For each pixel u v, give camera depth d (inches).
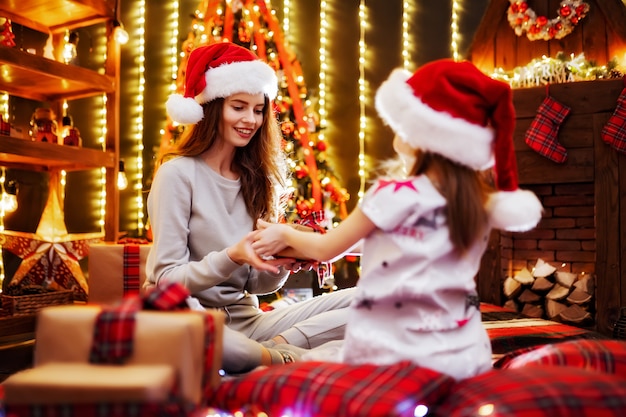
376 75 156.2
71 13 130.5
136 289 104.8
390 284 53.1
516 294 136.7
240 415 50.6
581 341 56.9
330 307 82.4
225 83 76.5
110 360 45.8
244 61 78.0
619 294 127.3
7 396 41.3
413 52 154.6
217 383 52.1
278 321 81.0
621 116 125.5
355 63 157.0
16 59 111.4
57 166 138.8
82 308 48.4
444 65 55.1
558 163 132.0
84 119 156.3
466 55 144.3
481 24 142.6
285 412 47.5
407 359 51.4
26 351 120.4
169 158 81.7
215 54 79.0
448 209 53.2
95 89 133.9
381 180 56.0
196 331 46.4
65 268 130.6
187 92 79.1
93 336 46.3
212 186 77.8
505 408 41.7
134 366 45.1
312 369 49.4
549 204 137.5
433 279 52.5
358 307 54.6
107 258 105.4
